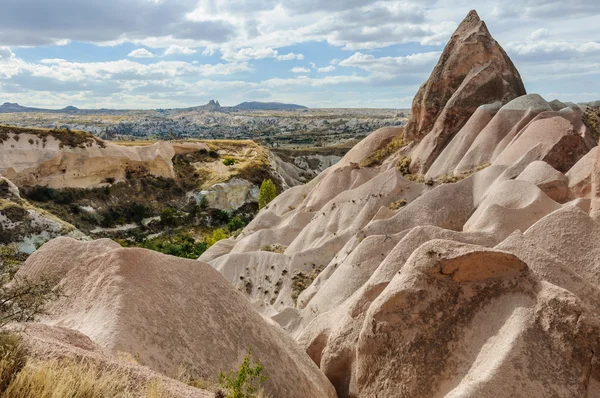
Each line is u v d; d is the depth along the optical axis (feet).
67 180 228.63
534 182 109.29
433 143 162.09
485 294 47.78
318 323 70.74
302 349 63.05
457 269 49.52
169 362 43.70
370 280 67.82
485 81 161.27
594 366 39.83
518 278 47.62
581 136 125.18
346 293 87.40
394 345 48.85
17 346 27.66
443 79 168.96
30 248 166.40
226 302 54.80
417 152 167.22
